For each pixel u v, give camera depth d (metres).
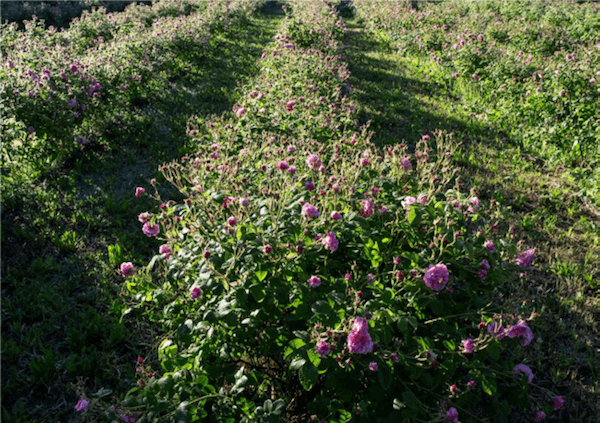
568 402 2.91
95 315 3.42
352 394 2.24
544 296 3.77
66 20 17.98
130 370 3.01
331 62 8.46
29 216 4.52
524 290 3.53
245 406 2.12
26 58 6.76
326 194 2.95
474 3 18.05
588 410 2.87
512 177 5.73
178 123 6.89
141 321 3.43
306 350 2.11
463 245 2.75
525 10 15.21
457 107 8.03
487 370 2.36
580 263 4.19
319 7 17.00
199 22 12.27
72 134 5.96
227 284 2.38
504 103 7.29
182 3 19.28
